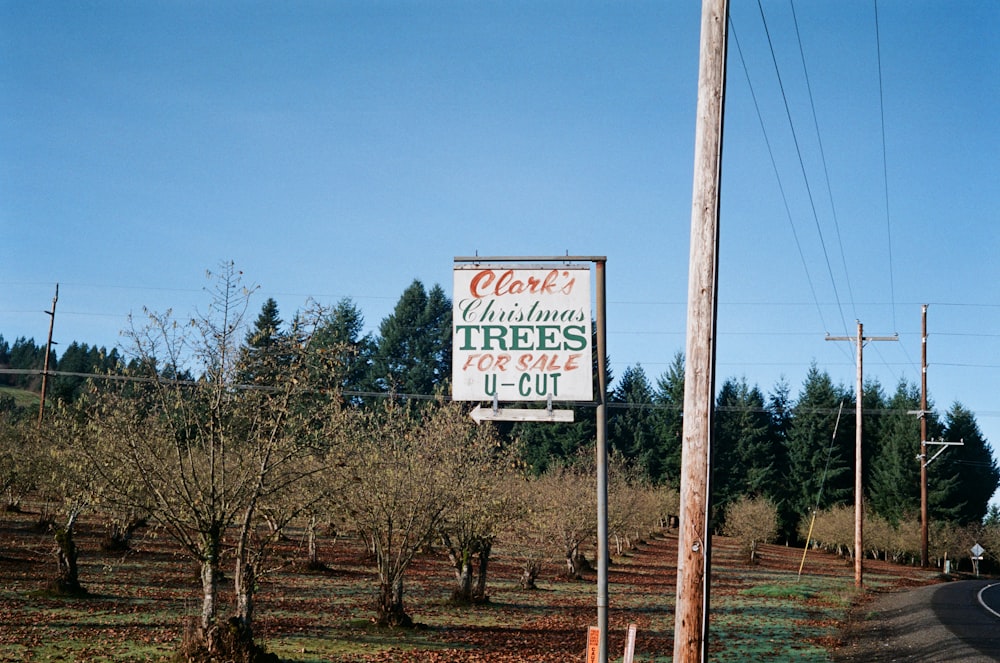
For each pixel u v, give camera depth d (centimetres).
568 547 4497
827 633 2553
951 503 9350
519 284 1149
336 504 2281
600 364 1129
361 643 2078
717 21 1223
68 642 1897
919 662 1927
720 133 1206
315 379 1931
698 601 1129
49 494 3341
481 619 2672
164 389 1850
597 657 1056
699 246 1192
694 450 1157
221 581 3127
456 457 2622
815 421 10012
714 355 1174
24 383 13588
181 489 1792
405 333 8825
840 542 7869
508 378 1134
